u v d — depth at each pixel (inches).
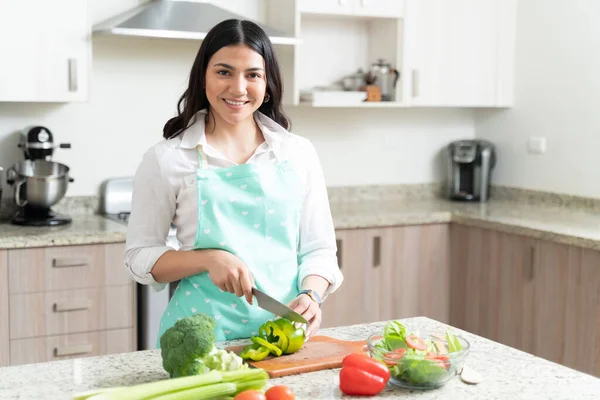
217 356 55.4
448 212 150.6
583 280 124.0
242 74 70.5
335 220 138.7
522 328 136.5
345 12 146.4
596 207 149.0
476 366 63.1
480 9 160.6
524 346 136.3
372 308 145.2
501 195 170.9
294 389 57.4
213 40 71.0
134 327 124.7
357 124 164.9
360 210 152.3
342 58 159.9
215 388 51.9
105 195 141.3
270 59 73.2
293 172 75.5
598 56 146.9
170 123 76.9
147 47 143.8
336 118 162.6
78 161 140.9
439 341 61.1
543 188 160.9
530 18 161.5
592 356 123.2
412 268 148.6
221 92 70.7
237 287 67.5
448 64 158.4
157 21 128.3
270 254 73.9
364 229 142.7
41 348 119.0
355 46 161.0
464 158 164.6
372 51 161.2
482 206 160.2
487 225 141.6
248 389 53.3
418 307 150.3
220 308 71.7
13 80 123.0
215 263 68.4
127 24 125.6
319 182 78.3
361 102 148.7
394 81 154.3
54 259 118.3
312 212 77.6
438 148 174.6
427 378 56.7
